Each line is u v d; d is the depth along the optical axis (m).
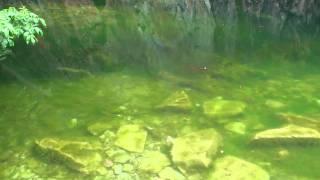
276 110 3.38
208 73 4.28
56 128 3.11
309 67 4.56
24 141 2.94
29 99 3.64
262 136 2.85
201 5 7.79
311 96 3.68
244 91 3.79
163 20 7.26
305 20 7.21
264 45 5.56
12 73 4.28
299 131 2.89
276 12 7.64
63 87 3.92
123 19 7.27
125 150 2.79
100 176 2.54
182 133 3.01
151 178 2.51
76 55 4.97
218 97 3.64
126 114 3.32
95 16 7.34
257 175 2.50
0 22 2.92
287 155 2.76
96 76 4.21
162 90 3.82
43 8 7.49
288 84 3.98
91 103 3.54
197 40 5.89
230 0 7.84
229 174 2.52
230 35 6.23
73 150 2.75
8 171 2.60
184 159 2.63
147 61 4.76
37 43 5.26
